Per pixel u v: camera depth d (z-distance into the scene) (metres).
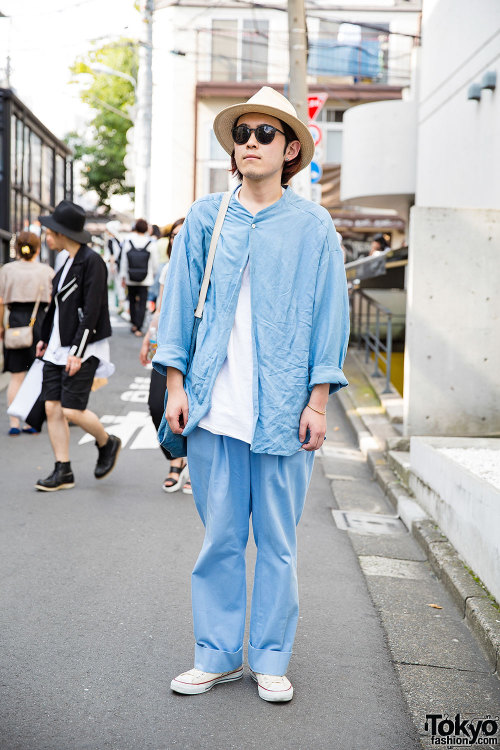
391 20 24.44
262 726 2.75
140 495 5.82
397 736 2.74
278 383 2.84
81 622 3.57
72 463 6.77
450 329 7.03
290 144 2.95
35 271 7.66
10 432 7.79
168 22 24.19
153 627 3.54
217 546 2.95
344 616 3.81
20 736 2.62
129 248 14.39
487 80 8.71
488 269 6.99
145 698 2.91
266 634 2.96
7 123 12.73
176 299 2.91
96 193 41.44
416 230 6.94
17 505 5.46
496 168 8.63
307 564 4.55
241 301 2.89
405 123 14.26
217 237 2.90
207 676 2.97
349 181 15.05
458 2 10.27
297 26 10.70
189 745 2.60
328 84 24.52
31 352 7.70
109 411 9.07
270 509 2.90
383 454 7.25
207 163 24.53
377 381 10.49
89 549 4.59
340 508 5.89
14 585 4.00
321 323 2.90
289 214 2.89
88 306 5.55
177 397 2.92
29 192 14.45
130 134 21.44
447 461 4.87
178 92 24.33
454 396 7.07
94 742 2.60
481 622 3.54
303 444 2.91
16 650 3.27
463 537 4.41
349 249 26.16
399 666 3.30
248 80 24.34
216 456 2.92
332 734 2.73
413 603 4.02
